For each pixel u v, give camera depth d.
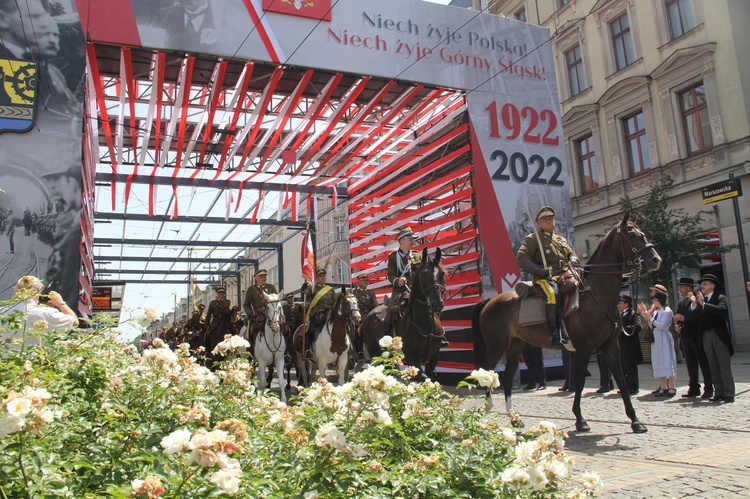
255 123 14.02
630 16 23.72
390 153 18.67
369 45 13.15
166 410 3.20
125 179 17.03
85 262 11.75
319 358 10.77
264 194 19.17
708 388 9.24
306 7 12.55
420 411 3.64
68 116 10.16
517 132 14.73
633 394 10.63
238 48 11.89
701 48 20.50
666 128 21.94
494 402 10.41
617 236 7.23
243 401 4.05
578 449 6.16
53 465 2.35
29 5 10.27
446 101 15.44
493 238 13.94
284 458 2.81
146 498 1.99
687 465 5.25
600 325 7.10
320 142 15.89
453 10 14.40
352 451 2.73
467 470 2.98
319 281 12.34
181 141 14.61
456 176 14.66
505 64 14.89
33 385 2.68
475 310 8.70
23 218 9.67
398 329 9.00
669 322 10.01
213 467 2.13
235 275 31.89
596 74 25.39
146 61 12.63
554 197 14.88
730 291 19.17
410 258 9.56
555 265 7.53
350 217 19.53
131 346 4.42
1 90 9.88
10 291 9.42
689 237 17.61
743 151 19.33
